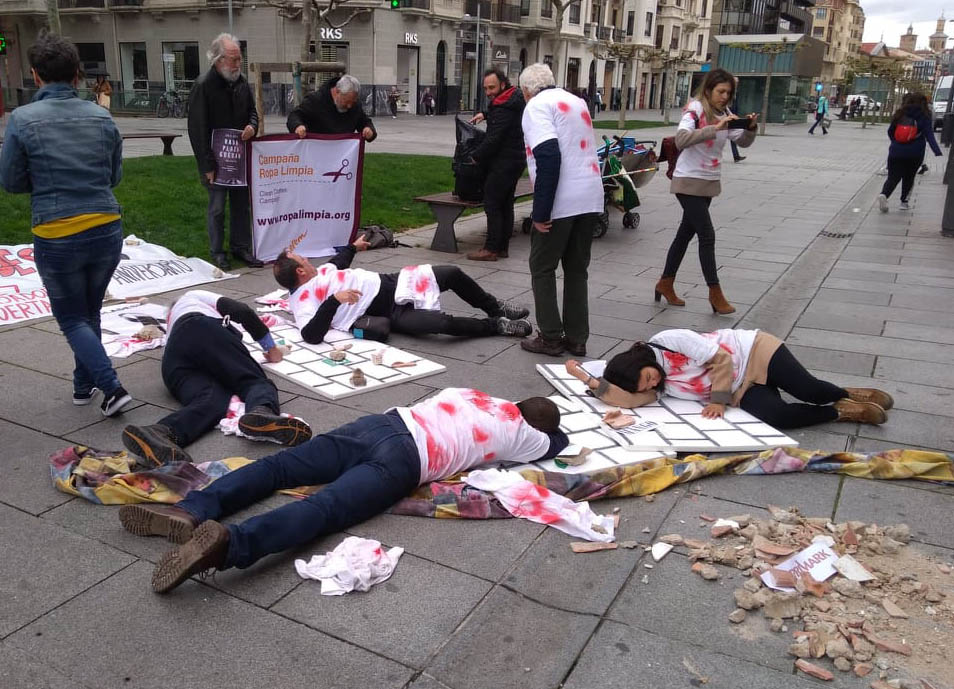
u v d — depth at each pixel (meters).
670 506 3.44
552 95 4.96
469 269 7.89
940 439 4.15
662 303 6.81
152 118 31.20
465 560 2.98
